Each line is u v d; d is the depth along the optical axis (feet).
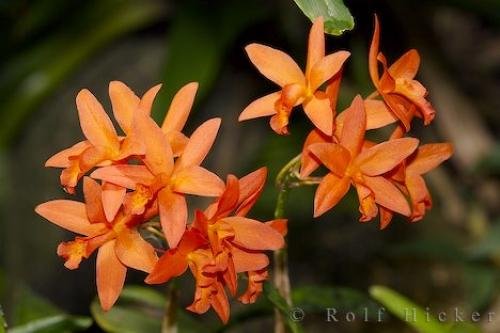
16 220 4.29
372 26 4.05
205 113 4.23
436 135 4.17
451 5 3.40
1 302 3.67
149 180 2.06
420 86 2.13
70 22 3.88
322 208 2.11
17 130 4.09
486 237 3.23
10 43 3.90
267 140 4.06
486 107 4.44
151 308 2.86
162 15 3.94
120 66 4.33
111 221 2.04
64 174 2.08
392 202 2.12
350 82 4.09
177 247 2.06
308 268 3.94
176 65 3.56
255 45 2.12
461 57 4.58
